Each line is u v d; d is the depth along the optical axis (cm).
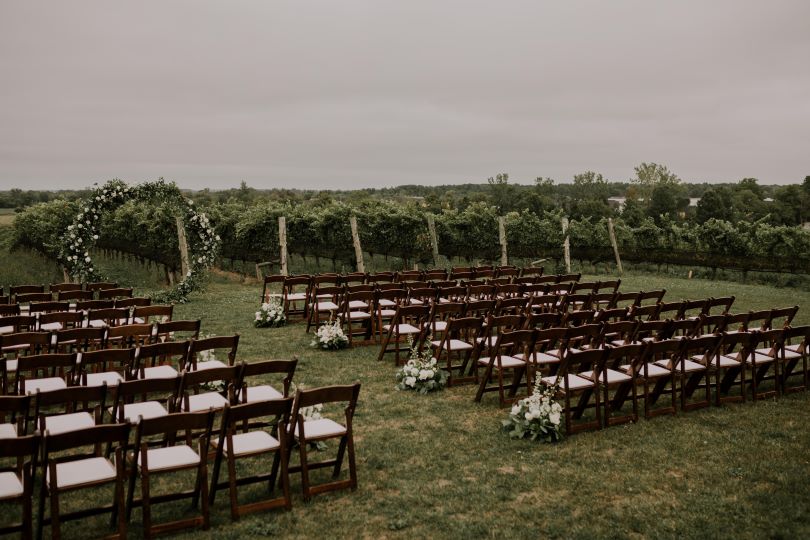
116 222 2445
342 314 1117
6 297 1067
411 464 581
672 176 7675
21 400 480
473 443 634
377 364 954
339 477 553
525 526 464
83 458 520
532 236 2528
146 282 2145
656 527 461
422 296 1121
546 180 8775
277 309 1256
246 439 510
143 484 436
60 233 2167
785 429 683
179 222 1658
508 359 784
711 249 2292
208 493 488
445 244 2548
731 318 884
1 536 444
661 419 718
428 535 451
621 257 2627
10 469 480
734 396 795
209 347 705
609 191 8675
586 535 450
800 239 2033
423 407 750
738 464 583
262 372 600
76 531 456
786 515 481
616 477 553
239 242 2341
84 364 644
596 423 683
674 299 1681
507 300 1020
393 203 2595
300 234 2356
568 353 657
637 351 703
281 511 488
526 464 583
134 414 565
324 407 745
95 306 999
